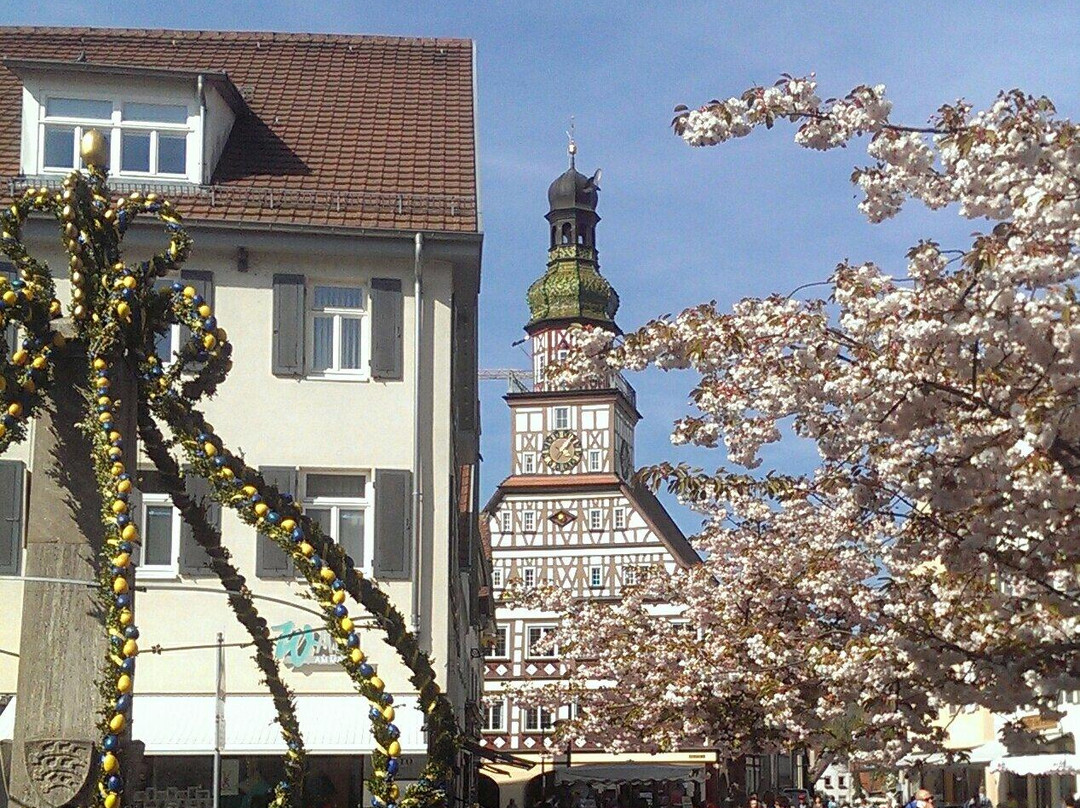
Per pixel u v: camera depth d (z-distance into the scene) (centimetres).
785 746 2803
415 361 2359
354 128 2656
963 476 1326
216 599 2255
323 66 2895
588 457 7638
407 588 2302
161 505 2269
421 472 2352
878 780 5834
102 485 1004
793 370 1383
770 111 1296
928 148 1258
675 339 1480
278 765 2250
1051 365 1171
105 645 1012
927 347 1225
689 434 1596
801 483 1884
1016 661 1497
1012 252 1136
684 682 2764
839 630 2277
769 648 2386
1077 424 1209
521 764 2195
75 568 1027
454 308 2564
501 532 7531
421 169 2545
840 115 1275
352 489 2352
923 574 1836
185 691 2231
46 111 2391
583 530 7481
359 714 2217
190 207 2366
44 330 1038
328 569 1114
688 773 5347
